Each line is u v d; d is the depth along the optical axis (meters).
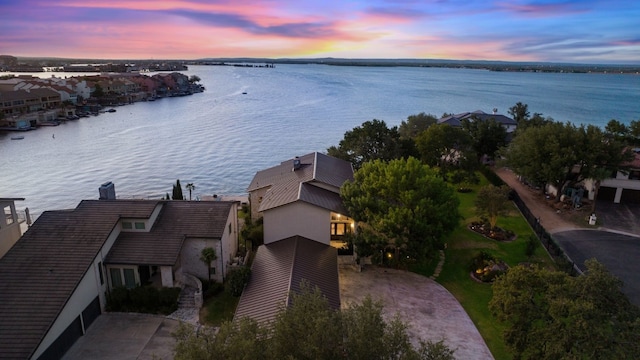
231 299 34.31
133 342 29.00
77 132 129.00
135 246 34.22
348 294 35.66
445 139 67.81
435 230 37.53
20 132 128.38
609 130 78.94
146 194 73.56
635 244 46.38
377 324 17.34
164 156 100.00
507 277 24.61
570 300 20.83
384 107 199.62
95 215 35.31
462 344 29.58
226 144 114.31
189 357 15.91
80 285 29.42
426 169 42.47
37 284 28.70
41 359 25.23
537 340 22.19
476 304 34.69
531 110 196.88
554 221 53.31
